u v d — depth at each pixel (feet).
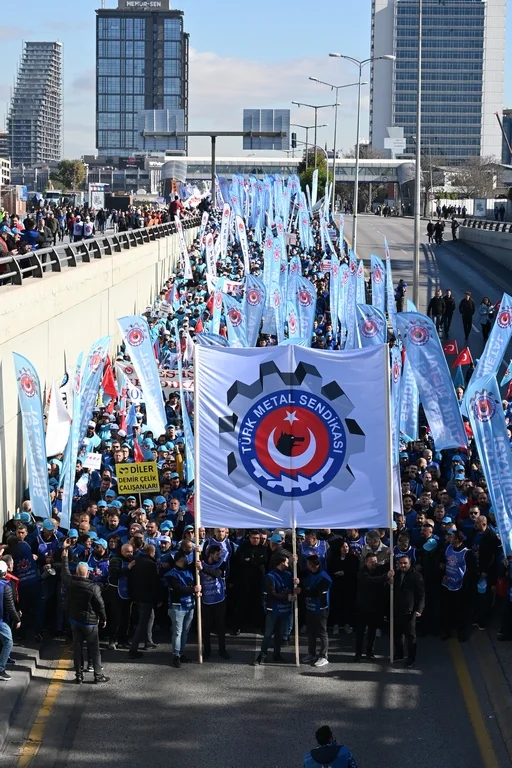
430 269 201.36
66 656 48.78
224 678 46.42
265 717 42.32
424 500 56.29
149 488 57.16
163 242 160.97
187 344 82.94
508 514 51.37
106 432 69.82
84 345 93.61
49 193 301.22
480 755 39.32
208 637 48.98
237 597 51.98
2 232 83.20
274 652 48.60
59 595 50.60
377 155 632.38
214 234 194.18
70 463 53.93
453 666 47.96
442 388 67.00
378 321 82.64
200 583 48.21
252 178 238.48
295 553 47.34
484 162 580.71
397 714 42.73
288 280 106.83
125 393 79.10
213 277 128.06
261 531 52.95
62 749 39.40
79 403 62.44
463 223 271.49
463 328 138.10
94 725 41.50
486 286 180.04
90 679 45.91
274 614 47.78
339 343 104.83
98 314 101.71
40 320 73.92
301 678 46.44
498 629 51.75
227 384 47.93
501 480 51.67
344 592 51.78
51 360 78.33
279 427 47.96
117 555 50.62
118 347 113.70
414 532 52.85
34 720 41.83
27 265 81.82
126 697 44.24
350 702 43.86
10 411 64.75
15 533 50.60
